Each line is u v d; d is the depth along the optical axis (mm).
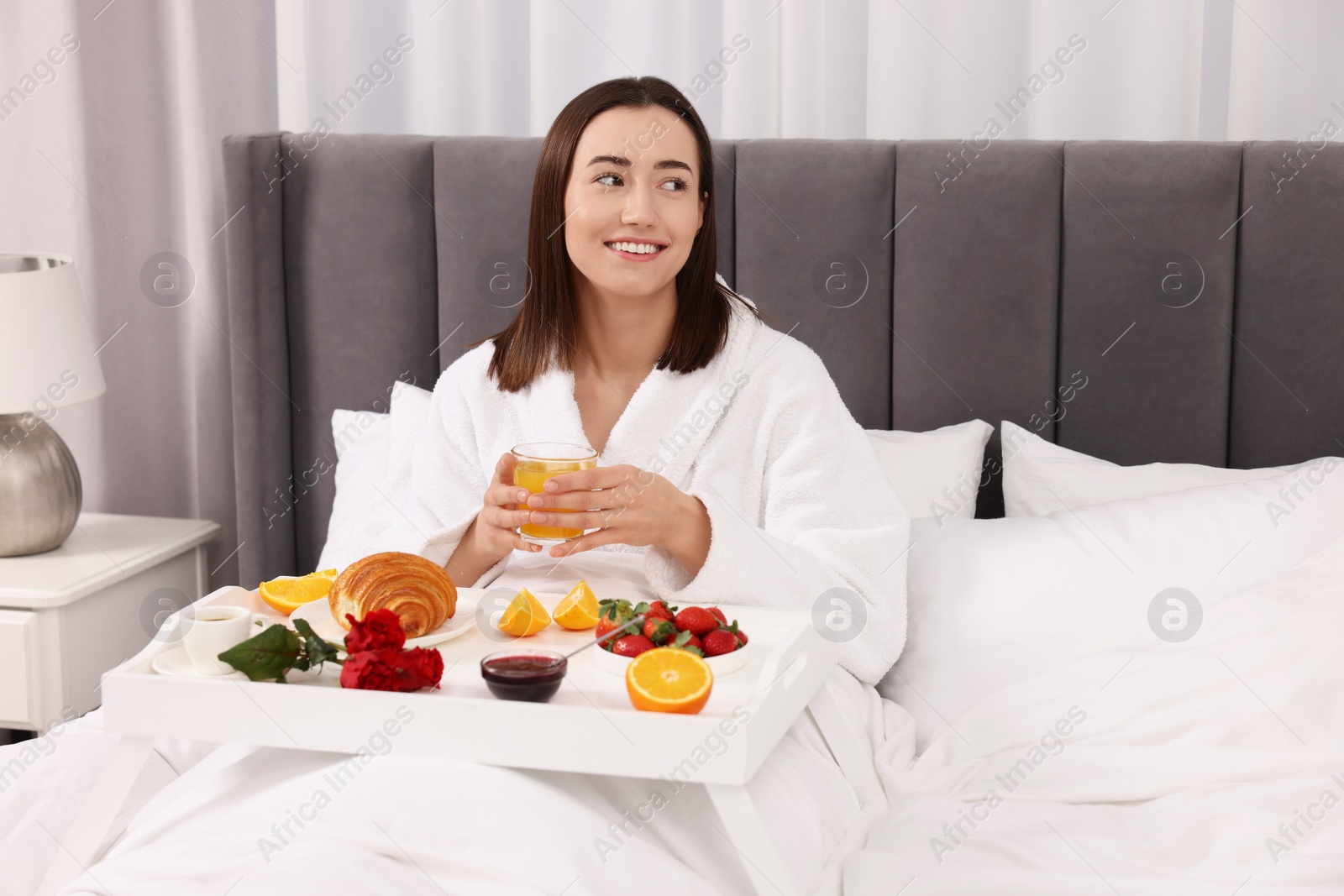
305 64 2240
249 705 1089
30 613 1875
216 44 2234
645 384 1613
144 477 2412
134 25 2264
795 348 1669
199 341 2326
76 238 2322
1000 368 1932
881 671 1515
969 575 1588
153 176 2312
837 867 1164
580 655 1245
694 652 1139
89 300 2338
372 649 1116
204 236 2285
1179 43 1979
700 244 1620
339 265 2113
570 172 1569
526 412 1656
